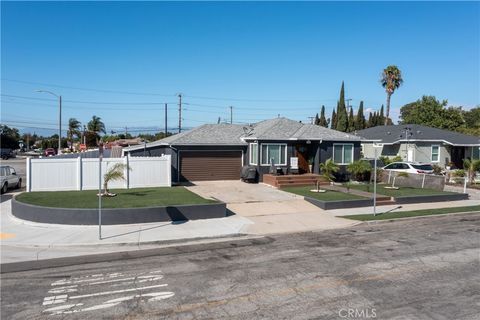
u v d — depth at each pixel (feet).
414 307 23.57
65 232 42.96
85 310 23.00
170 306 23.58
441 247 38.37
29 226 45.68
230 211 55.83
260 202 62.44
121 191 65.72
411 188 79.61
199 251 36.86
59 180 68.49
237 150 91.20
